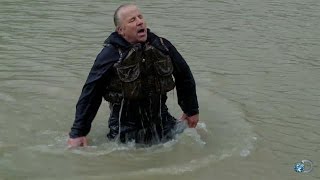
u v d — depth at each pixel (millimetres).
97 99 4594
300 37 8383
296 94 5926
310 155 4531
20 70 6539
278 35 8477
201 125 5109
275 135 4910
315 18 9695
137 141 4754
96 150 4602
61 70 6582
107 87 4605
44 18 9180
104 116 5328
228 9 10273
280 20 9500
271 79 6410
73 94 5863
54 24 8805
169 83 4660
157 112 4762
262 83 6273
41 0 10578
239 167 4316
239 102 5688
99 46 7629
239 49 7664
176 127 4895
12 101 5629
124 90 4547
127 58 4480
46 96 5793
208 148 4656
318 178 4141
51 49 7422
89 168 4289
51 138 4852
